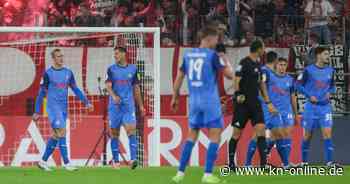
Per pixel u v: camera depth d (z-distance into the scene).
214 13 71.50
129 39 55.16
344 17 70.38
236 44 66.12
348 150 54.84
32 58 56.53
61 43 57.94
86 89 56.19
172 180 34.88
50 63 56.78
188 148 34.22
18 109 55.97
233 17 69.38
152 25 70.62
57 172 42.22
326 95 45.16
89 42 59.03
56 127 44.44
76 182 36.25
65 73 44.91
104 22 70.69
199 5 71.81
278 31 70.62
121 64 45.94
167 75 60.16
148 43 59.97
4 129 50.56
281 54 63.88
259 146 40.44
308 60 63.56
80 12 70.75
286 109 46.16
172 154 51.66
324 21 71.00
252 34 69.50
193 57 33.66
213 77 33.66
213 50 33.72
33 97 56.25
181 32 69.75
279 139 45.44
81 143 51.00
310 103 45.19
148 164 50.84
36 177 38.94
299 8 73.00
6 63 56.12
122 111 45.81
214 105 33.62
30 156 50.81
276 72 46.41
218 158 51.38
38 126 51.06
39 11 70.94
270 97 45.94
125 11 71.31
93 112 54.69
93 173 41.44
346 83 62.47
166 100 59.78
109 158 51.06
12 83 56.03
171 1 71.94
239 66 39.84
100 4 71.62
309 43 69.75
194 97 33.66
